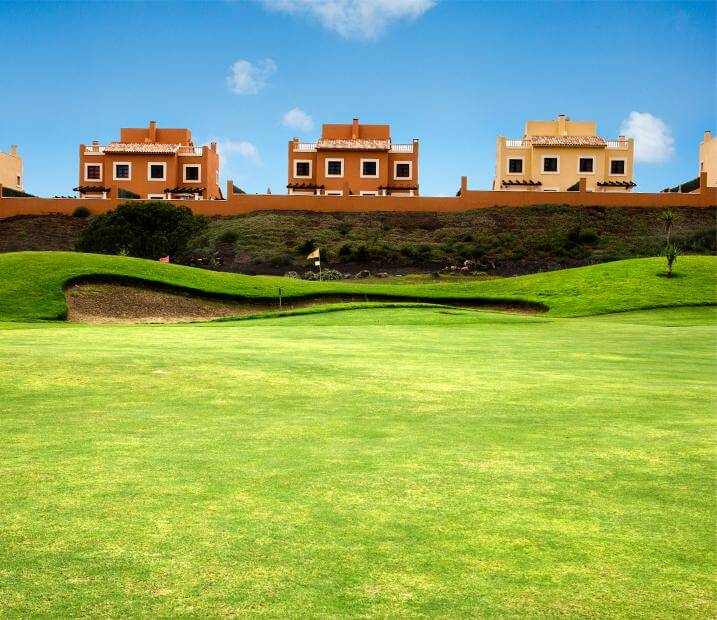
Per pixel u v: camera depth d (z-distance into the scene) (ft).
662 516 16.28
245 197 220.23
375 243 186.80
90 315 101.50
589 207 214.90
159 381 35.63
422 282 158.40
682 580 12.96
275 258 174.81
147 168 236.22
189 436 24.04
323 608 11.79
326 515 16.21
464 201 218.79
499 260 177.68
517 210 213.46
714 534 15.19
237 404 30.07
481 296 120.67
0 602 11.91
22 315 94.73
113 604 11.86
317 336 66.54
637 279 123.13
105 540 14.60
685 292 113.70
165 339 59.57
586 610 11.82
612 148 234.38
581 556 14.01
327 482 18.75
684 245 183.52
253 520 15.84
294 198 219.41
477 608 11.85
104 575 12.97
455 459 21.13
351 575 13.06
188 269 126.52
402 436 24.21
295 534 15.02
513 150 234.99
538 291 122.52
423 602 12.04
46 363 40.65
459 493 17.88
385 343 59.77
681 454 21.79
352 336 67.21
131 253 167.22
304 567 13.39
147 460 20.85
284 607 11.82
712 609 11.89
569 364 45.62
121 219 169.48
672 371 42.09
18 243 191.42
